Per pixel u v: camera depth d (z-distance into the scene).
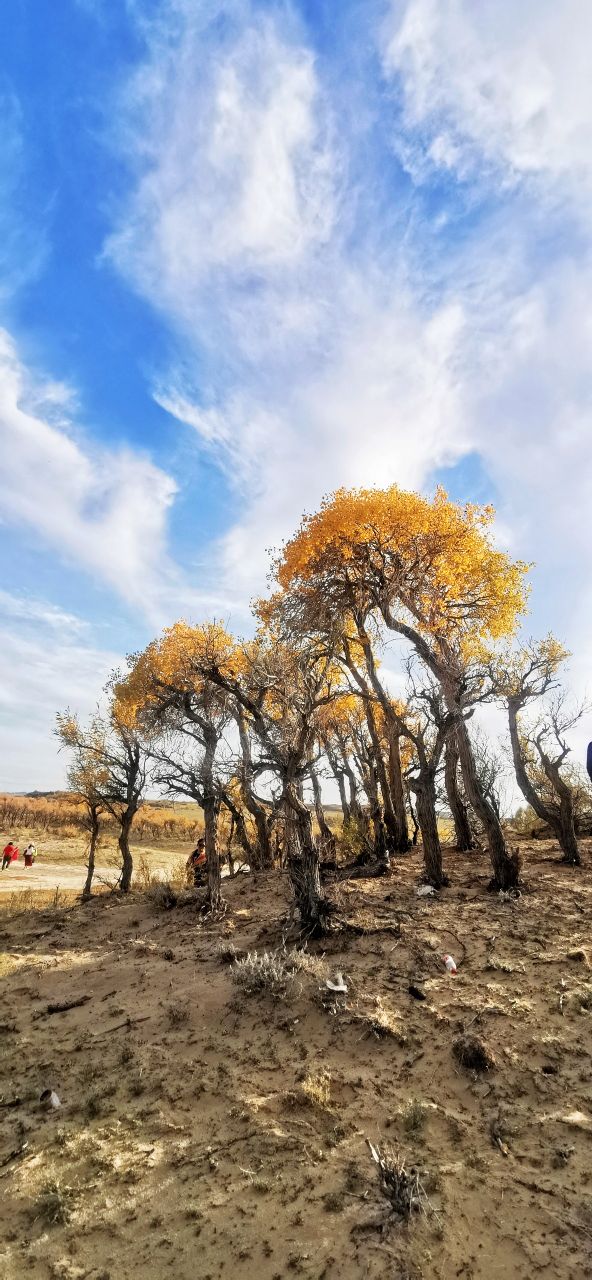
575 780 18.59
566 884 11.55
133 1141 5.68
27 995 9.87
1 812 55.91
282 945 9.88
